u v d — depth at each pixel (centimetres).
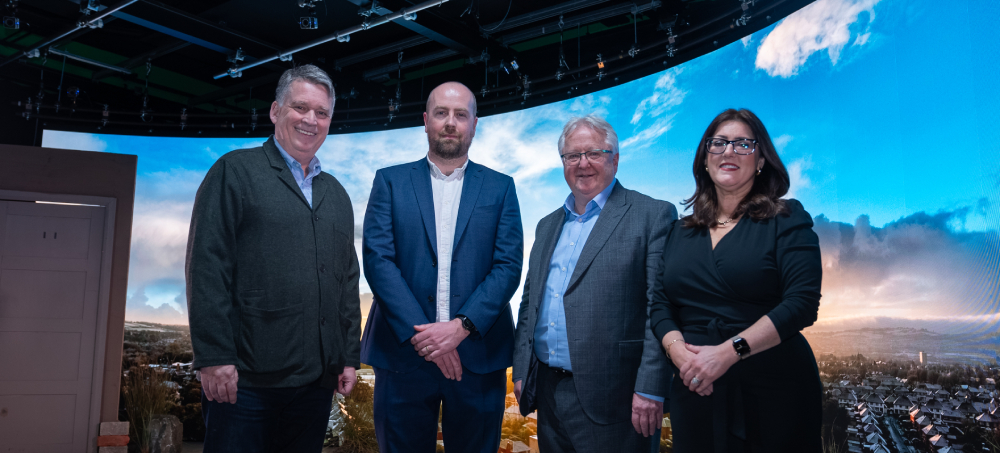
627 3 471
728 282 161
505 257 217
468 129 223
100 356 491
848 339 322
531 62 572
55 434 477
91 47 628
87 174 504
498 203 225
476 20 517
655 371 184
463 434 212
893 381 289
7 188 482
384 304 204
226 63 655
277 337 181
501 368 216
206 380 174
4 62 582
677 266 174
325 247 196
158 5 489
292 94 198
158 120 680
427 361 208
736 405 154
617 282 199
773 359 153
